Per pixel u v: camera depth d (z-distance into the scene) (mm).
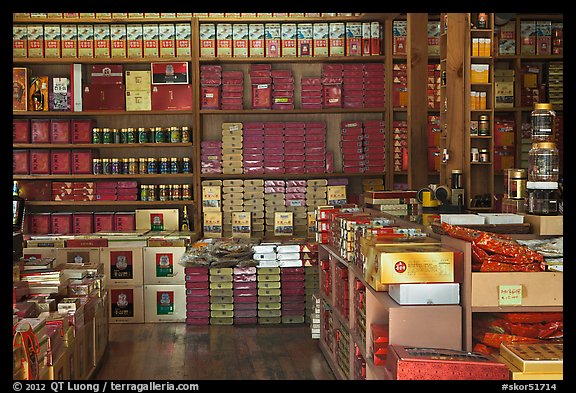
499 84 7461
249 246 6992
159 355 5699
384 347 3309
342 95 7965
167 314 6992
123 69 8203
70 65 7957
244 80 8312
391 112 7902
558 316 3164
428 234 3926
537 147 3818
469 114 5445
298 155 7816
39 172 7805
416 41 6750
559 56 7613
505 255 3137
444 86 5727
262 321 6891
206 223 7789
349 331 4355
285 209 7805
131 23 7891
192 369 5273
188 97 7879
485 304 3064
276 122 7953
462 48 5469
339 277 4887
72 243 6988
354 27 7879
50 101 7855
